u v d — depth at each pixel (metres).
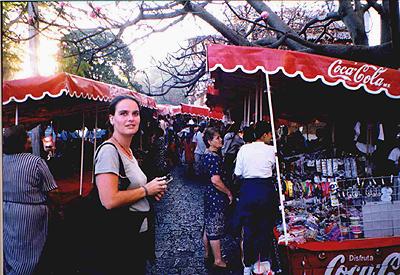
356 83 3.38
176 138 16.44
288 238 3.48
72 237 2.12
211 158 4.43
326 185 3.92
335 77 3.34
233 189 4.86
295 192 4.02
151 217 2.28
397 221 3.52
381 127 4.60
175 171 13.91
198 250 5.32
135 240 2.10
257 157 3.79
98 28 4.93
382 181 3.72
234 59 3.30
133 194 2.05
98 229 2.03
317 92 5.22
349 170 4.48
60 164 8.31
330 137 5.61
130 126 2.16
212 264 4.71
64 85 4.84
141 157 7.51
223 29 5.85
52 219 4.09
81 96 5.30
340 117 5.30
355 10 6.23
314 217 3.78
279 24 6.13
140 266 2.18
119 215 2.04
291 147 6.36
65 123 9.58
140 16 4.86
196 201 8.77
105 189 1.99
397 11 4.49
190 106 17.22
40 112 7.05
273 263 3.75
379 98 4.68
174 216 7.37
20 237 3.41
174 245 5.57
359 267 3.36
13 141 3.44
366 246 3.36
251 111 7.32
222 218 4.50
